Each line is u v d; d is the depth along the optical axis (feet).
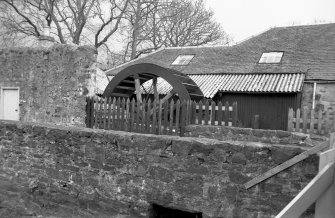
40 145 19.17
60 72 31.73
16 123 20.39
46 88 32.45
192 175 14.40
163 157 15.10
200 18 92.22
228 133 25.59
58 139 18.40
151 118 29.84
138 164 15.71
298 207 7.31
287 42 55.52
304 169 12.12
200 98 38.88
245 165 13.38
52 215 18.34
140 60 64.23
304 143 22.65
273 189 12.67
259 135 24.41
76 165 17.66
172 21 89.04
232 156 13.62
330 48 50.24
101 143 16.85
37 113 32.89
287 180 12.42
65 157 18.10
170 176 14.89
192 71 54.19
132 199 15.81
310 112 27.81
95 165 17.01
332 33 54.80
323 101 43.32
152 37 87.76
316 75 44.47
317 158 11.89
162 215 16.01
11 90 34.71
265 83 45.50
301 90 42.39
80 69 31.04
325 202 8.13
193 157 14.40
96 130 17.47
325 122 26.99
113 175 16.42
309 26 59.57
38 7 76.33
